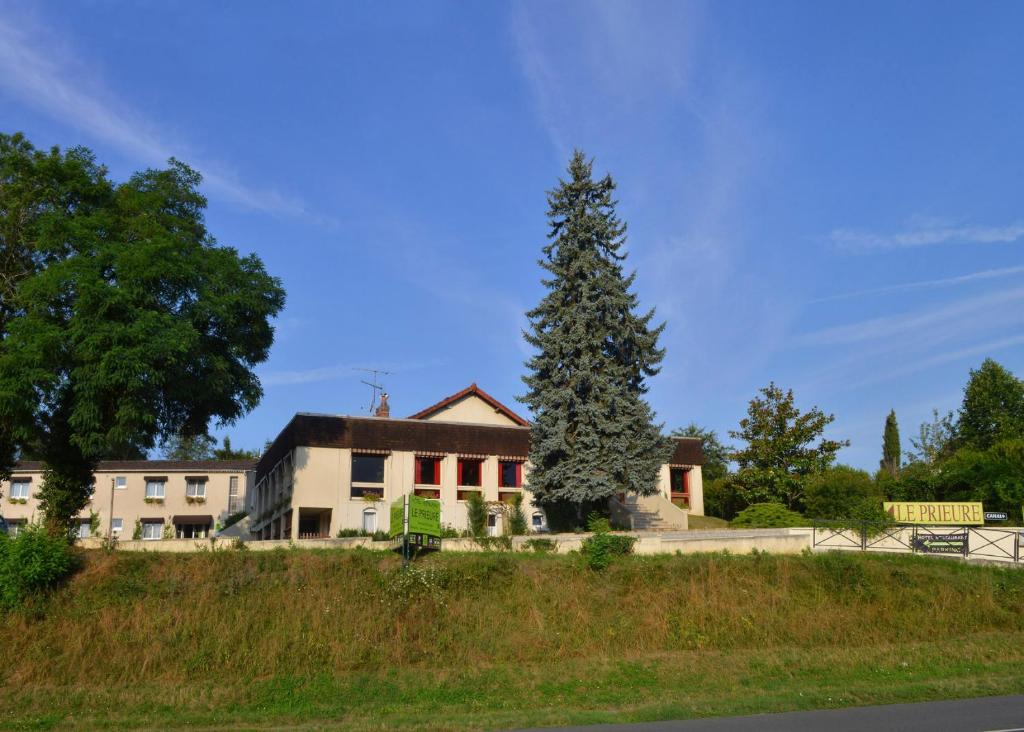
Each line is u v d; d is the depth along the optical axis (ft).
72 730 48.11
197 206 105.19
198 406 102.01
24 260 99.14
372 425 119.96
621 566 81.25
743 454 130.41
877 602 77.05
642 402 112.88
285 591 71.46
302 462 115.14
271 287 106.63
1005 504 105.81
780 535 94.84
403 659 64.80
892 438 183.52
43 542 70.18
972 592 78.59
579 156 119.55
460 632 69.41
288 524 121.39
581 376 110.63
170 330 88.02
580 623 72.23
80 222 91.91
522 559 82.17
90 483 94.73
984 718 43.27
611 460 108.99
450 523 119.03
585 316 112.57
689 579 79.71
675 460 139.23
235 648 64.03
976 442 164.35
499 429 127.13
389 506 117.80
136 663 61.93
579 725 46.14
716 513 149.79
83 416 85.66
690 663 64.13
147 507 183.73
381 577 74.69
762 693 54.65
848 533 95.61
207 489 187.01
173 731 47.78
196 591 70.44
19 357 83.97
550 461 112.88
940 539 91.15
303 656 63.57
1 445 100.07
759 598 76.79
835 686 56.08
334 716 51.88
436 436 122.93
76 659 61.77
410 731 45.50
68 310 89.30
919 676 58.85
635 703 53.26
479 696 56.59
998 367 166.81
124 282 88.07
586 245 116.78
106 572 71.41
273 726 48.67
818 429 128.47
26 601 66.59
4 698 55.57
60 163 97.04
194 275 94.07
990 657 64.39
